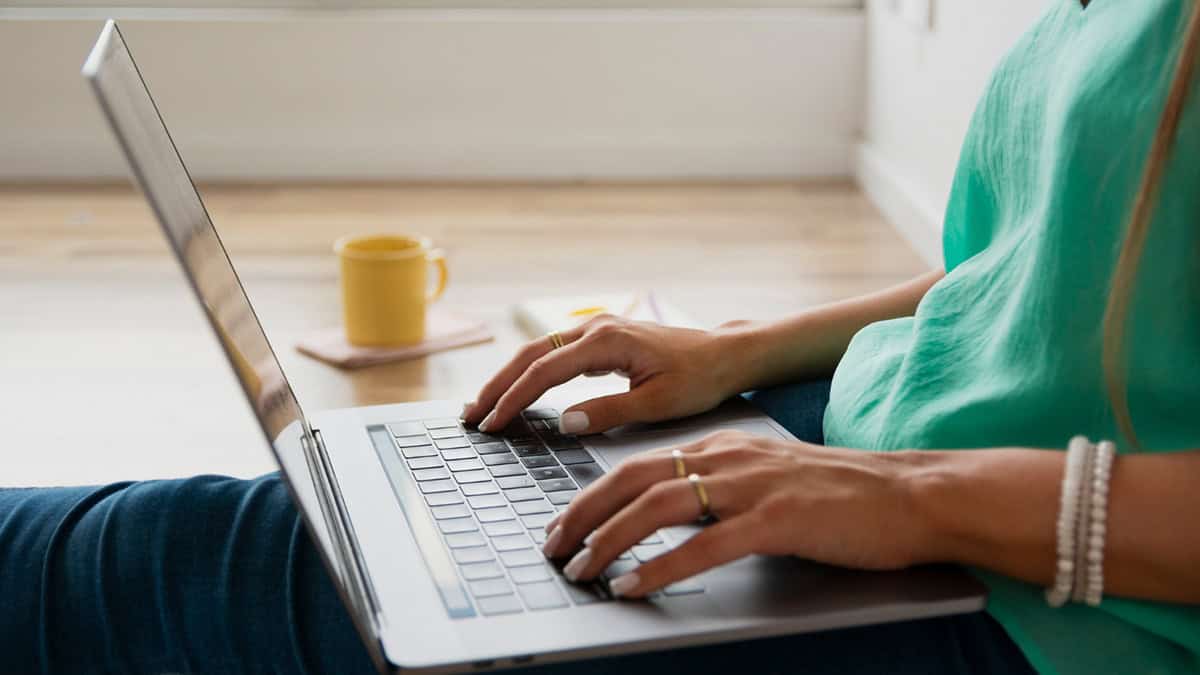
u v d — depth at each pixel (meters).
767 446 0.67
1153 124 0.65
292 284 2.26
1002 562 0.63
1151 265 0.65
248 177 3.17
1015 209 0.79
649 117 3.22
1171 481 0.61
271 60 3.12
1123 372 0.66
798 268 2.44
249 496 0.75
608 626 0.60
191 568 0.73
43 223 2.70
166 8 3.13
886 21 2.97
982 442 0.71
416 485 0.78
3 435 1.58
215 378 1.79
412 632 0.60
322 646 0.71
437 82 3.17
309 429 0.87
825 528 0.62
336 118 3.17
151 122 0.77
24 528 0.76
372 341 1.61
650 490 0.64
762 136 3.24
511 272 2.37
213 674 0.74
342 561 0.64
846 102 3.23
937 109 2.57
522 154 3.21
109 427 1.61
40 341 1.94
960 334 0.77
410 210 2.88
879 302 0.94
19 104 3.09
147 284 2.26
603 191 3.09
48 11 3.09
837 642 0.69
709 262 2.47
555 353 0.87
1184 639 0.63
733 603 0.62
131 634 0.74
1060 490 0.62
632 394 0.87
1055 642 0.64
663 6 3.21
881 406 0.79
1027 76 0.79
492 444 0.85
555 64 3.17
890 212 2.83
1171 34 0.65
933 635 0.69
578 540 0.66
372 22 3.11
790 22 3.16
